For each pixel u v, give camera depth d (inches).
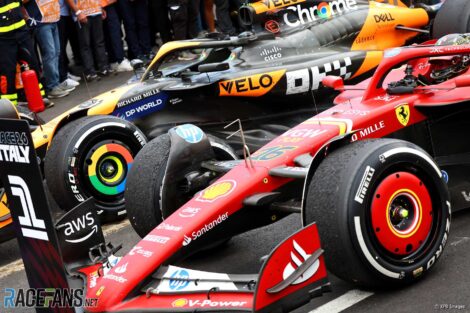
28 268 193.9
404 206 208.4
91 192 319.3
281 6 380.8
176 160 244.4
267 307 176.9
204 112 360.8
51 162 318.3
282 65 367.9
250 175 224.8
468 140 256.8
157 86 356.5
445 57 265.9
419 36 409.4
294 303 180.9
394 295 210.5
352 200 196.9
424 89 254.4
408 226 207.8
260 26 377.1
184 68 374.9
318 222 201.9
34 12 523.8
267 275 176.7
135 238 303.1
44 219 182.7
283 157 229.9
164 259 204.4
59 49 554.6
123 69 595.2
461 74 268.5
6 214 298.7
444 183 214.1
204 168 249.6
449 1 367.9
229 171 233.1
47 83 553.0
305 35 382.3
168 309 189.6
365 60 382.6
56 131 335.0
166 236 209.9
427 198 210.5
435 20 370.9
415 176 208.5
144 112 353.4
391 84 258.8
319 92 374.9
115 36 588.7
